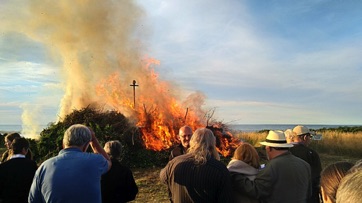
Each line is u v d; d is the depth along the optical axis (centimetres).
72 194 338
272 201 384
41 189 346
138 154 1162
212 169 356
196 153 369
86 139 377
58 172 345
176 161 380
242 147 421
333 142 1850
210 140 380
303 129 552
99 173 365
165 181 394
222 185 354
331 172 202
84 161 357
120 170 425
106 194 412
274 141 409
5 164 425
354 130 3144
